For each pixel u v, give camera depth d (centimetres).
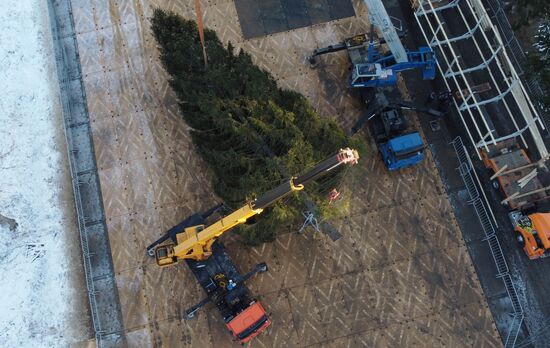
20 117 3078
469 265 2881
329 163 1898
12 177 2966
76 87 3209
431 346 2738
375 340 2742
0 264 2814
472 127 3125
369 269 2867
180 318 2770
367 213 2967
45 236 2877
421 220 2961
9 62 3188
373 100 3025
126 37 3312
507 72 3209
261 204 2081
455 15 3384
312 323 2767
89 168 3041
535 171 2833
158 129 3116
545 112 3008
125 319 2770
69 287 2797
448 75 3050
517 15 3322
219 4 3388
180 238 2573
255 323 2578
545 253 2823
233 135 2603
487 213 2948
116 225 2931
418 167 3064
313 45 3322
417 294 2825
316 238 2917
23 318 2734
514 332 2755
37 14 3294
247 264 2862
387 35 3064
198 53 2727
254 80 2700
